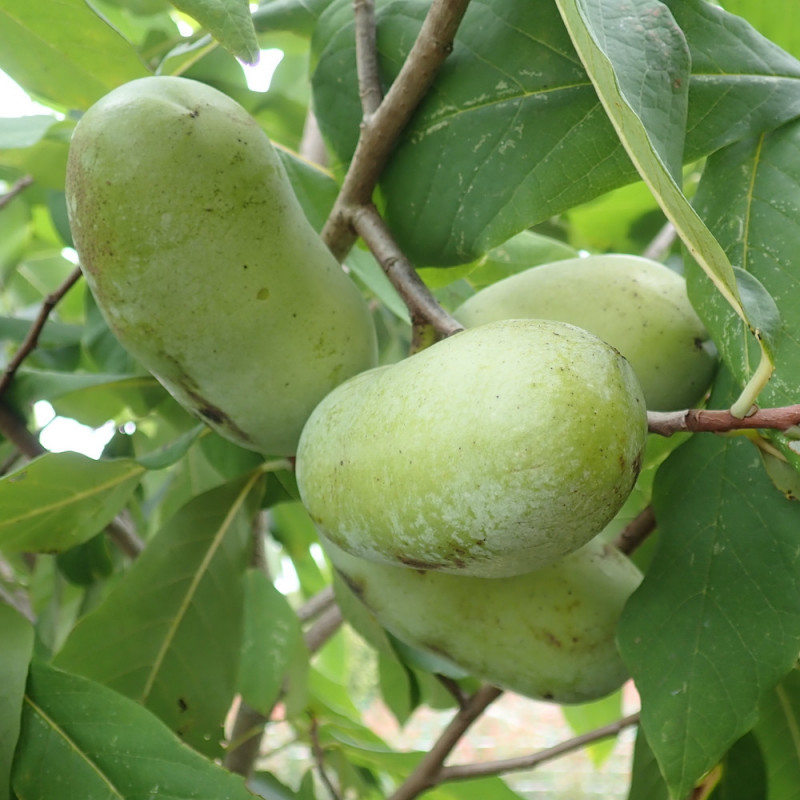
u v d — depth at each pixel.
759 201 0.28
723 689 0.25
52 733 0.27
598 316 0.29
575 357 0.20
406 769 0.47
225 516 0.35
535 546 0.20
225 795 0.26
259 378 0.27
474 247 0.30
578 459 0.19
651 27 0.24
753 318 0.21
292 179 0.36
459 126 0.30
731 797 0.32
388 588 0.30
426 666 0.40
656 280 0.30
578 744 0.39
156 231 0.24
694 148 0.28
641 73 0.24
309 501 0.24
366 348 0.28
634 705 1.31
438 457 0.20
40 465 0.30
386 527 0.21
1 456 0.45
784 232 0.27
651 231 0.47
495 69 0.29
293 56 0.44
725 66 0.29
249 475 0.36
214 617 0.34
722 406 0.29
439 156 0.30
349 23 0.34
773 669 0.25
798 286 0.26
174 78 0.26
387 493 0.21
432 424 0.20
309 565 0.54
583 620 0.29
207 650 0.34
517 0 0.29
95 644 0.32
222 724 0.34
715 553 0.27
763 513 0.27
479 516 0.20
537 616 0.29
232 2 0.24
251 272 0.26
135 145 0.24
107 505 0.33
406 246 0.31
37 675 0.28
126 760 0.27
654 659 0.26
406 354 0.45
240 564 0.35
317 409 0.25
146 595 0.34
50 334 0.44
